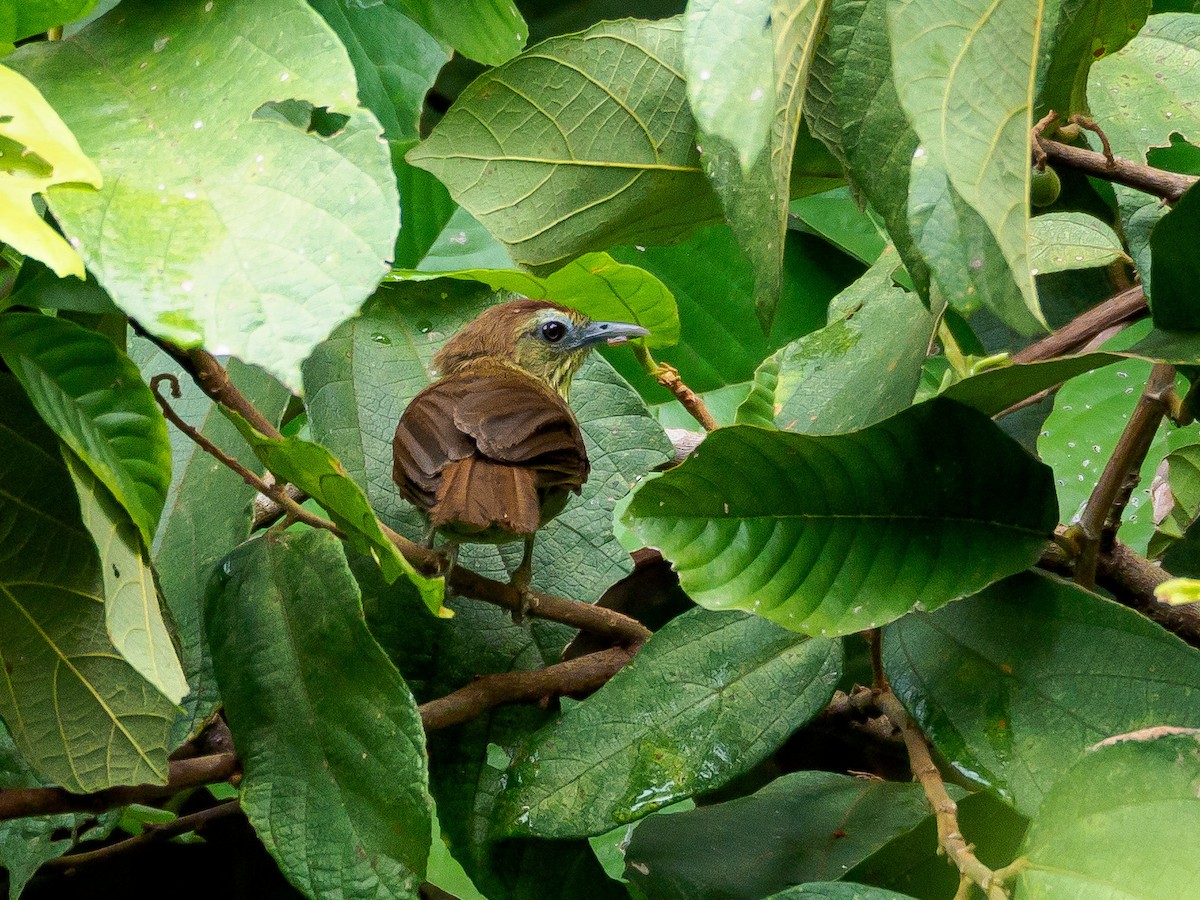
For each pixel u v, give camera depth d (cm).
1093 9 350
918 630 350
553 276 357
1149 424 351
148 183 344
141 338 356
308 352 342
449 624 355
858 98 348
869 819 356
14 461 347
